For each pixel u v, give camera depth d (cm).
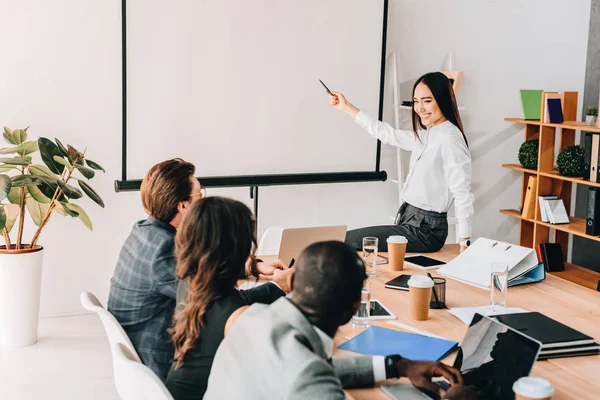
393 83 493
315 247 154
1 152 372
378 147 491
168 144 436
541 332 207
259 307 161
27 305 388
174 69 429
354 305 154
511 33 525
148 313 234
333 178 478
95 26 420
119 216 444
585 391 176
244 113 450
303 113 466
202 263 173
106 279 448
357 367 179
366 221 511
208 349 173
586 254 548
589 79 547
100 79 426
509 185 550
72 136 427
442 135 352
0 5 401
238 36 439
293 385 135
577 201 557
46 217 387
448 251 340
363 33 471
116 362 181
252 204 475
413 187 362
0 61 407
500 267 242
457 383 172
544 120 481
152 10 418
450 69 502
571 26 541
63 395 336
